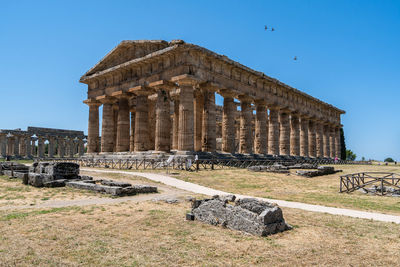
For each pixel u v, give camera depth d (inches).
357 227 424.8
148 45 1668.3
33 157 2974.9
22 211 498.9
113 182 756.6
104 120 1851.6
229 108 1663.4
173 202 588.1
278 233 390.0
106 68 1897.1
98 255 304.0
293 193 786.2
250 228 389.1
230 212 415.5
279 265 286.5
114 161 1517.0
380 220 472.1
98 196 657.0
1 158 2783.0
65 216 461.4
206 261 293.7
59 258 294.4
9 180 929.5
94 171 1146.0
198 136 1742.1
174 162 1267.2
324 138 2883.9
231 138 1653.5
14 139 3031.5
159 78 1537.9
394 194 770.2
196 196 669.9
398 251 327.3
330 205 609.9
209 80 1514.5
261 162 1720.0
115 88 1802.4
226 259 299.9
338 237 377.4
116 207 534.0
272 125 2060.8
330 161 2667.3
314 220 465.1
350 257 308.8
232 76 1685.5
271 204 417.1
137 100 1646.2
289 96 2234.3
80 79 2020.2
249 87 1815.9
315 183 1010.1
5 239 346.3
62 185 789.9
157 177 962.7
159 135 1507.1
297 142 2319.1
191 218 451.2
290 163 1697.8
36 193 690.2
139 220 443.8
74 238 354.9
